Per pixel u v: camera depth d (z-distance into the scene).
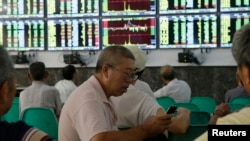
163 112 2.11
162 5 6.26
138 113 2.11
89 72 6.50
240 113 1.05
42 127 3.21
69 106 1.85
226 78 6.12
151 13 6.29
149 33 6.31
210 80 6.18
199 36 6.18
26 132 1.10
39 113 3.20
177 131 2.06
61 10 6.54
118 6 6.37
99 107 1.81
